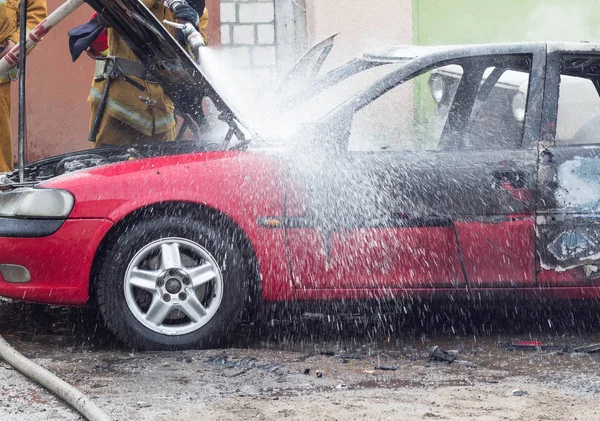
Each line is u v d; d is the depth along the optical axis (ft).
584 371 18.67
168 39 21.59
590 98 21.97
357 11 38.63
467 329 22.77
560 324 23.32
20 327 22.90
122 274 19.99
